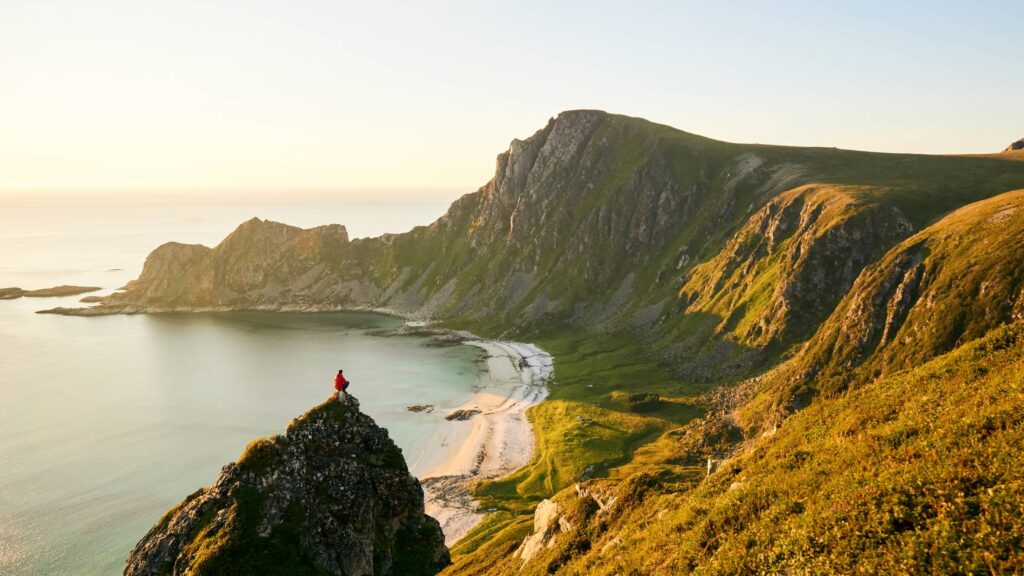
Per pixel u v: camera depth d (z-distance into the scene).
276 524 48.88
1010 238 112.00
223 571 44.53
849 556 19.47
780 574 21.05
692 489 39.44
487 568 62.03
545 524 58.22
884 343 122.69
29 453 133.88
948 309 110.94
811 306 167.38
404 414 168.88
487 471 127.81
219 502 49.97
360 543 52.91
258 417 162.50
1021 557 15.96
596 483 57.91
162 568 47.16
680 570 26.66
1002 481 18.98
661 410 155.50
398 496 59.78
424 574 57.06
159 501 109.94
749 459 36.19
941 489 19.89
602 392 177.38
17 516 103.75
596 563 37.50
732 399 149.50
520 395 185.62
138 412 166.00
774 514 25.16
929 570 17.30
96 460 130.12
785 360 155.38
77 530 98.94
